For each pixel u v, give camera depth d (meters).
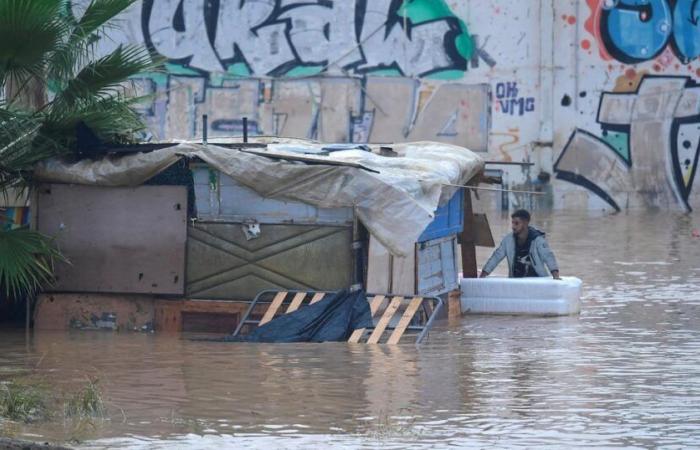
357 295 39.75
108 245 41.44
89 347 37.91
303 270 40.19
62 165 41.53
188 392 30.98
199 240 40.97
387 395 30.61
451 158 45.09
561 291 44.59
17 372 33.69
